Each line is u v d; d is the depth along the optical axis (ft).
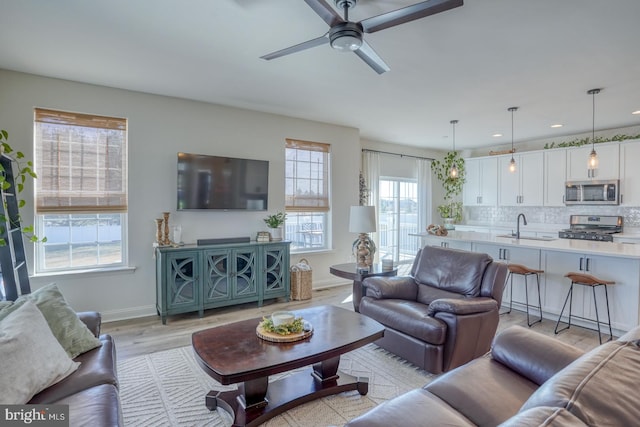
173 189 13.70
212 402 7.24
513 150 22.25
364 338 7.21
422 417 4.42
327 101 14.12
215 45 9.18
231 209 14.62
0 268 8.77
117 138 12.75
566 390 2.87
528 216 22.76
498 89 12.53
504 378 5.53
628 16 7.61
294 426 6.73
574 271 12.21
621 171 17.75
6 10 7.45
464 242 15.60
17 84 11.05
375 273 12.04
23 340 5.18
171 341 10.91
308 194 17.37
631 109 14.99
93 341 6.70
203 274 13.11
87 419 4.52
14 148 11.03
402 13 6.15
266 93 13.11
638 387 2.88
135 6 7.34
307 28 8.31
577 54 9.61
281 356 6.31
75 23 8.03
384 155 22.65
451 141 22.62
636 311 10.82
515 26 8.07
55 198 11.74
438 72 10.94
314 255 17.69
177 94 13.29
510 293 14.21
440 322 8.57
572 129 19.07
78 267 12.38
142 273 13.16
